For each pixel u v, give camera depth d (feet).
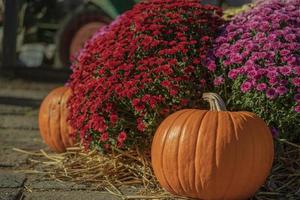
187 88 7.52
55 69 16.03
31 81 15.39
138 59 7.73
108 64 7.73
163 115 7.49
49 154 8.86
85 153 8.27
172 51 7.59
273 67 7.34
